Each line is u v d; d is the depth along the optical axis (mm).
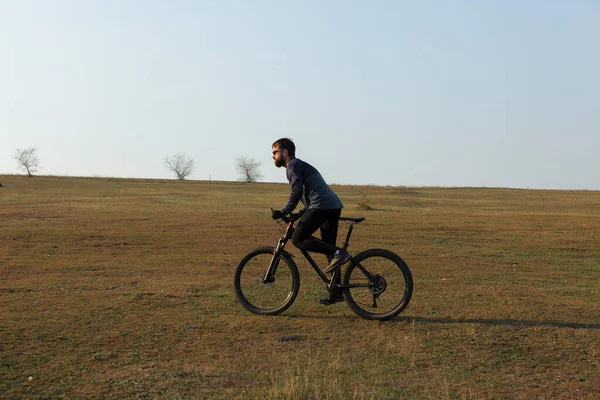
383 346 5816
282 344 5883
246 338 6094
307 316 7004
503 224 20578
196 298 8000
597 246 14898
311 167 6879
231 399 4504
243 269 7348
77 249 13578
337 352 5617
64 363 5305
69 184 61094
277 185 72875
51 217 21703
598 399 4582
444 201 40938
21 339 5988
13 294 8258
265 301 7172
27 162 95062
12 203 29953
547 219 23188
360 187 69125
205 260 11961
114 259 12086
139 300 7848
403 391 4676
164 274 10203
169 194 41750
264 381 4883
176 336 6148
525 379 4988
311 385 4648
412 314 7105
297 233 6879
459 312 7207
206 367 5219
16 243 14414
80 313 7074
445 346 5820
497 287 9070
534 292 8695
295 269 7105
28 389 4688
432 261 12047
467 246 14820
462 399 4520
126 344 5871
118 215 22484
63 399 4516
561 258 12969
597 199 47281
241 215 22734
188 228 17938
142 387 4758
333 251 6840
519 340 6027
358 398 4480
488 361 5402
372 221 21328
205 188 56406
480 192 60062
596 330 6395
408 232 17703
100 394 4617
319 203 6770
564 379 4992
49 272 10391
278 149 6949
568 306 7637
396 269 6984
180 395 4594
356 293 6957
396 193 52250
